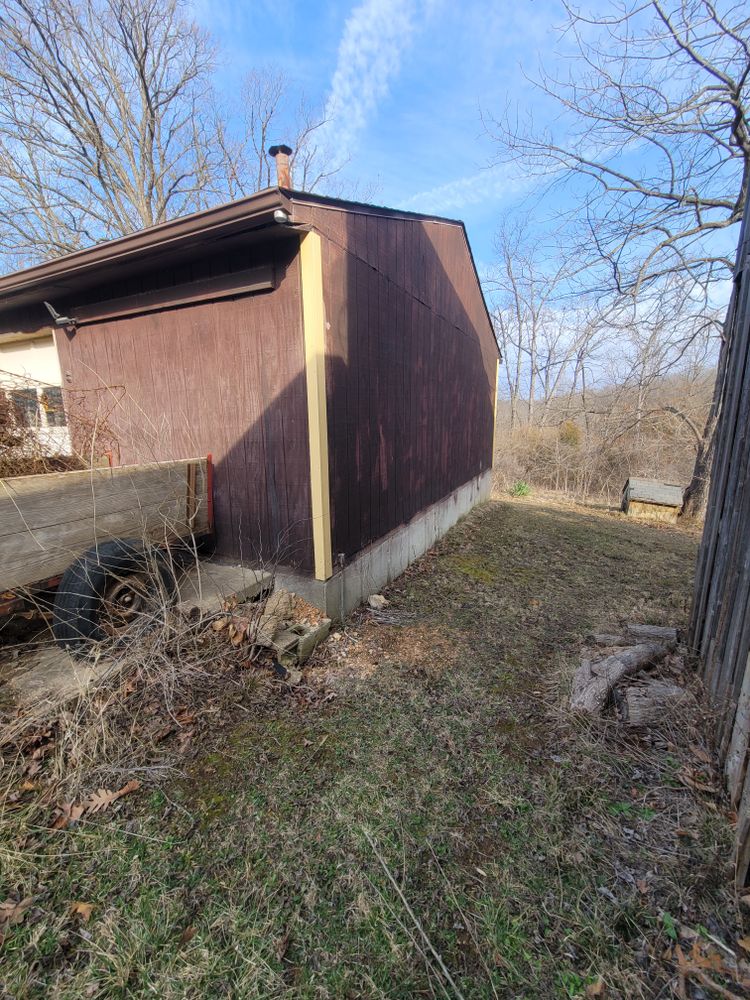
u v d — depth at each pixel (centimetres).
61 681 228
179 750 208
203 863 157
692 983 124
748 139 626
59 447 303
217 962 128
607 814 178
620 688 243
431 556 544
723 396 264
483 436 919
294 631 293
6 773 181
